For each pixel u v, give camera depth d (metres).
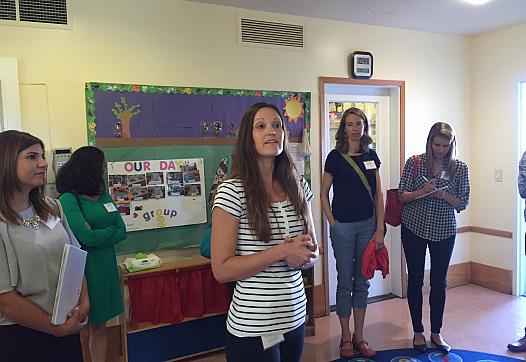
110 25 2.84
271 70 3.40
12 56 2.61
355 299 2.96
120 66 2.88
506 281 4.09
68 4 2.72
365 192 2.83
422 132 4.12
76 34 2.75
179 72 3.06
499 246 4.16
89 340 2.49
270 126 1.41
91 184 2.35
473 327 3.31
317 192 3.66
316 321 3.60
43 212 1.53
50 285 1.48
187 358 2.98
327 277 3.71
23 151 1.43
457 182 2.83
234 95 3.24
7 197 1.42
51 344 1.48
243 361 1.38
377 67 3.85
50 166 2.72
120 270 2.77
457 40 4.24
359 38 3.75
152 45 2.97
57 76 2.72
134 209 2.92
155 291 2.77
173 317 2.80
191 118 3.09
